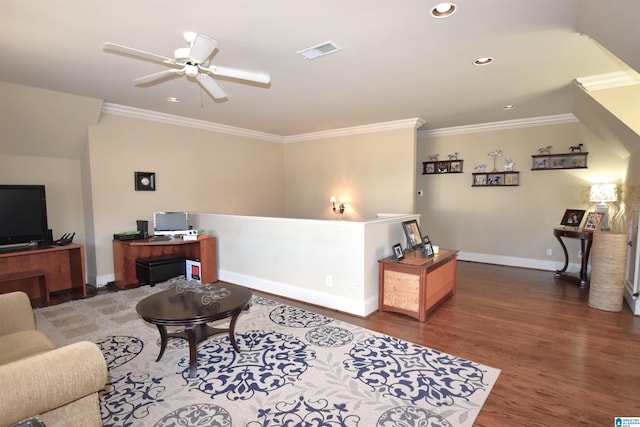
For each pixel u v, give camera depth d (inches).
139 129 189.9
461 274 203.8
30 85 141.8
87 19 86.6
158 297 104.4
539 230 215.2
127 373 95.2
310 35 96.0
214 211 230.1
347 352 106.9
